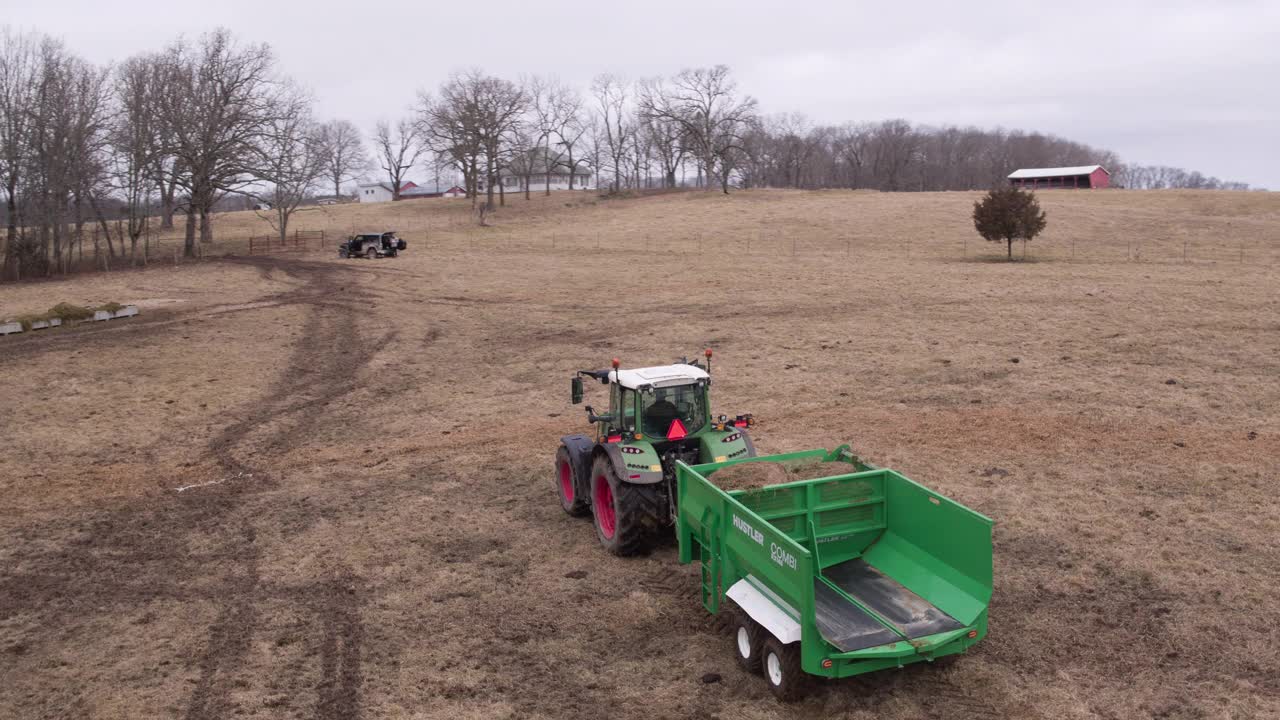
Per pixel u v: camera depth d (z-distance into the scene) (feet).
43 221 153.38
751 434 52.85
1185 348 70.69
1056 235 172.35
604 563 34.55
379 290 126.41
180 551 37.50
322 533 39.22
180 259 174.09
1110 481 42.11
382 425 59.36
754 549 25.21
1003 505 39.40
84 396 68.08
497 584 33.01
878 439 50.83
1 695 26.04
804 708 23.94
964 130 565.53
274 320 102.27
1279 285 101.04
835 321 90.84
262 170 190.19
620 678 26.03
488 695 25.25
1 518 42.22
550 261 159.53
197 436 57.36
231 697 25.48
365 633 29.37
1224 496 39.40
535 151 326.24
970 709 23.70
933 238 178.19
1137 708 23.56
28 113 152.87
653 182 624.18
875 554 29.12
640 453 33.12
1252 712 23.16
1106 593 30.50
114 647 28.91
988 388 61.46
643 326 93.20
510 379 71.97
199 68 184.65
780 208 239.50
